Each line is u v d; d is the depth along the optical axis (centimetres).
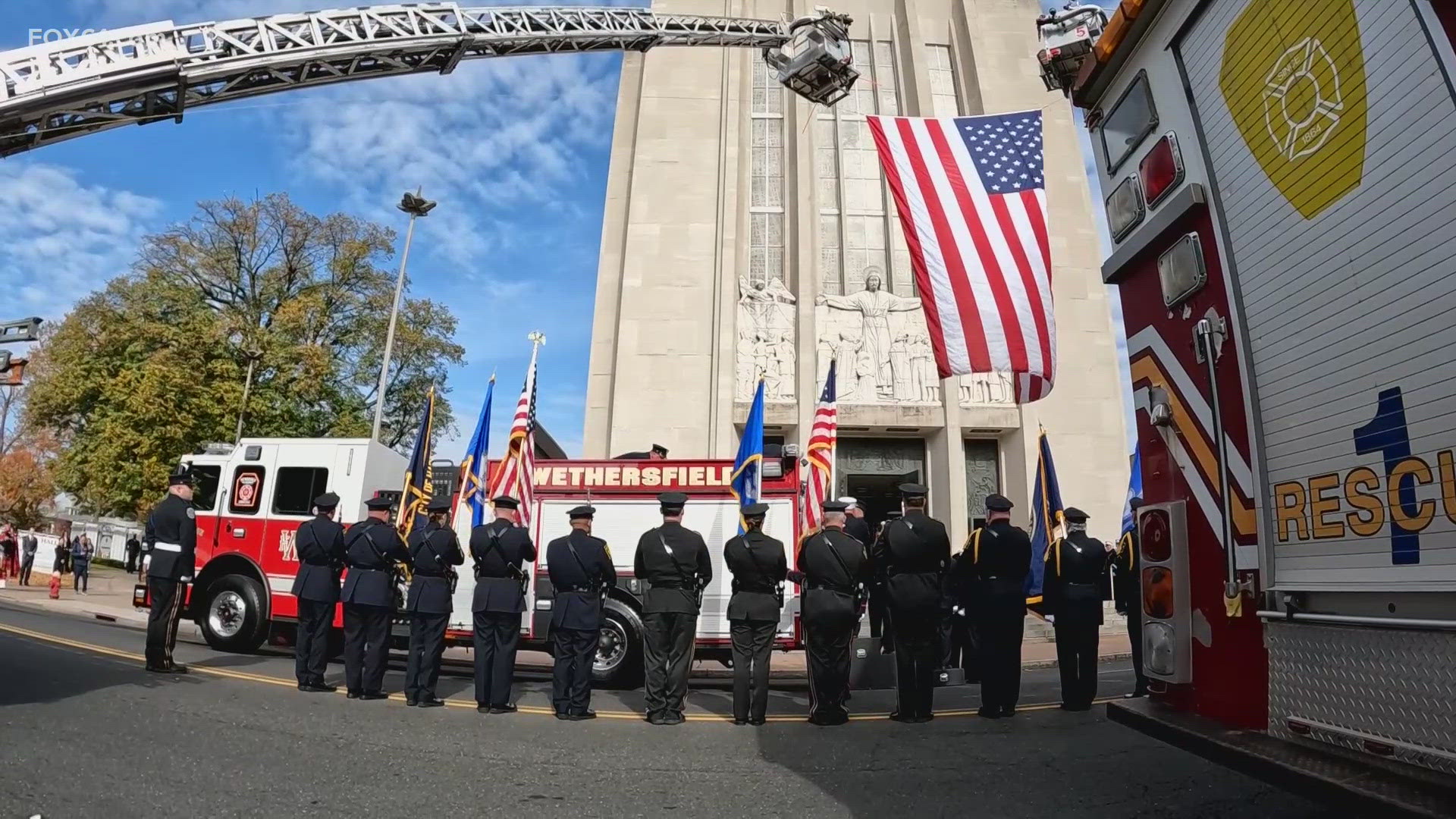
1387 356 237
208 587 1117
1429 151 224
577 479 1005
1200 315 323
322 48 657
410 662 773
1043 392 870
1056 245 2658
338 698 782
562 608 737
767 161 2794
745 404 2497
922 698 722
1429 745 223
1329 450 258
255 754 537
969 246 859
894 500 2717
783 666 1393
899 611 725
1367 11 245
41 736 543
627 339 2542
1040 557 1148
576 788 486
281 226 3241
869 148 2797
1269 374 288
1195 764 517
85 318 3275
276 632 1179
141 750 527
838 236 2705
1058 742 606
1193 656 321
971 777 503
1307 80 268
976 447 2619
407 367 3544
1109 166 384
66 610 1722
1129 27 354
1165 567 334
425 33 730
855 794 471
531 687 962
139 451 2691
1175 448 337
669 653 718
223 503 1146
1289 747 266
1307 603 267
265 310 3244
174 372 2752
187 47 596
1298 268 273
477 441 987
